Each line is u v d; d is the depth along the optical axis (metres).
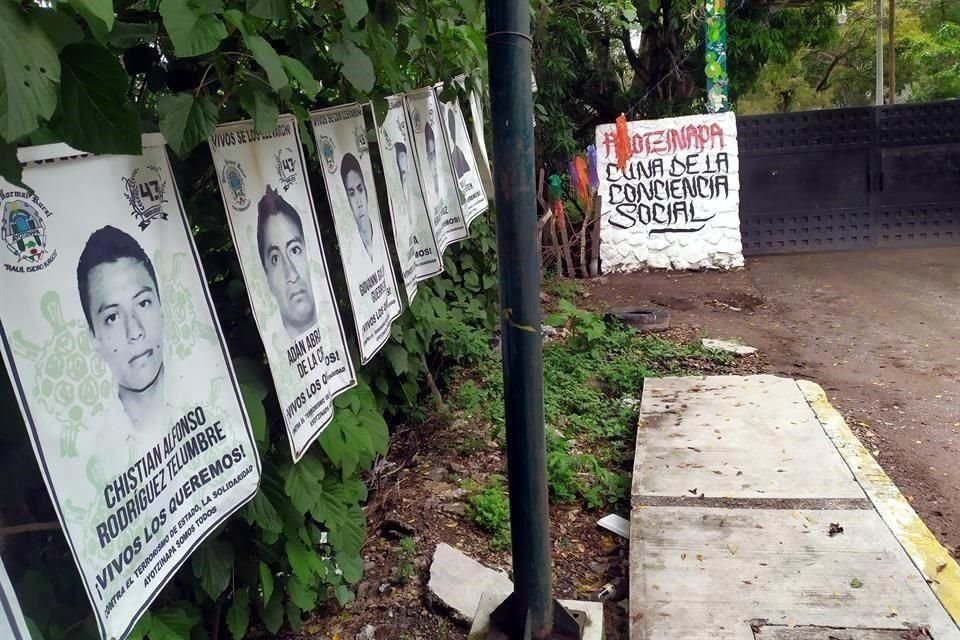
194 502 1.95
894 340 6.94
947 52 21.61
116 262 1.74
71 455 1.55
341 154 3.08
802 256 10.91
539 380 2.55
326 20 2.70
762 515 3.56
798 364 6.38
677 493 3.82
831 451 4.18
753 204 11.11
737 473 3.99
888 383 5.88
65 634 1.90
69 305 1.60
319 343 2.67
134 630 1.99
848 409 5.41
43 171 1.56
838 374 6.12
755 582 3.07
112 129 1.50
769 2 13.19
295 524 2.66
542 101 10.98
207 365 2.06
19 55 1.27
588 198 10.47
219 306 2.63
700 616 2.89
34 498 1.97
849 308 8.10
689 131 10.20
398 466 4.48
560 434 4.83
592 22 11.75
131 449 1.72
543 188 10.73
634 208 10.39
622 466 4.52
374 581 3.33
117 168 1.78
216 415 2.07
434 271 4.14
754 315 8.05
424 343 4.57
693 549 3.33
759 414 4.78
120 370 1.72
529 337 2.50
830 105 32.81
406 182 3.83
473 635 2.75
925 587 2.99
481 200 5.56
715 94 10.48
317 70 3.01
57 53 1.40
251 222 2.32
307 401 2.54
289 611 2.89
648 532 3.47
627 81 15.41
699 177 10.25
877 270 9.74
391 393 4.76
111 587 1.60
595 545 3.70
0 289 1.45
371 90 3.00
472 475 4.31
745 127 10.96
